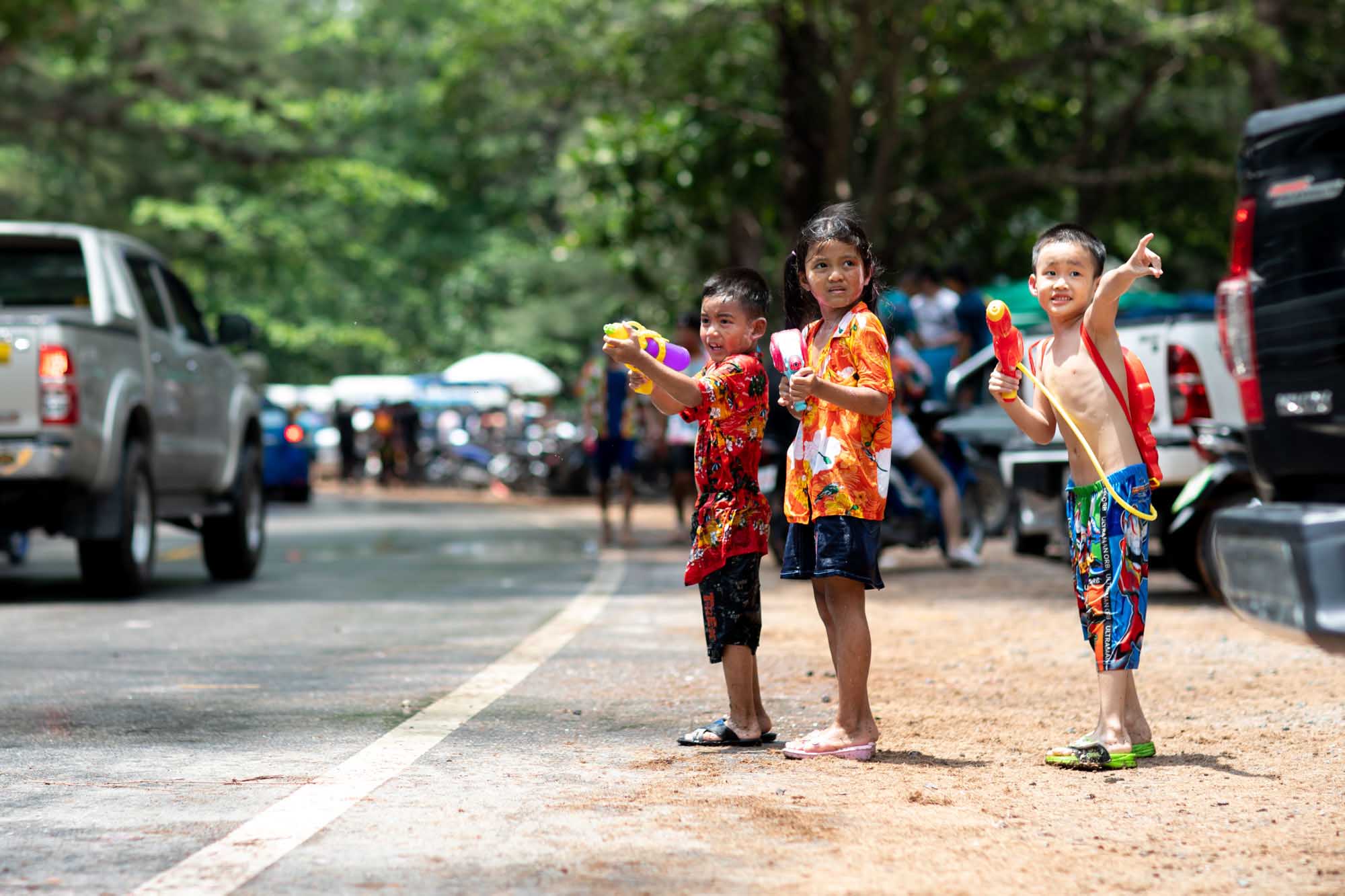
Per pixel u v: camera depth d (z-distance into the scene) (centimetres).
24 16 5256
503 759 1012
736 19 4097
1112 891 712
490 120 5016
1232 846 791
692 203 4406
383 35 8181
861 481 1007
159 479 2258
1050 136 4894
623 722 1153
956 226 4916
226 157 7138
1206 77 5016
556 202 8962
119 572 2119
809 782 940
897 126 4128
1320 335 1204
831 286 1024
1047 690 1305
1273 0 4747
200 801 904
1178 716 1184
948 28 3972
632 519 4297
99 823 852
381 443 7119
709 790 920
